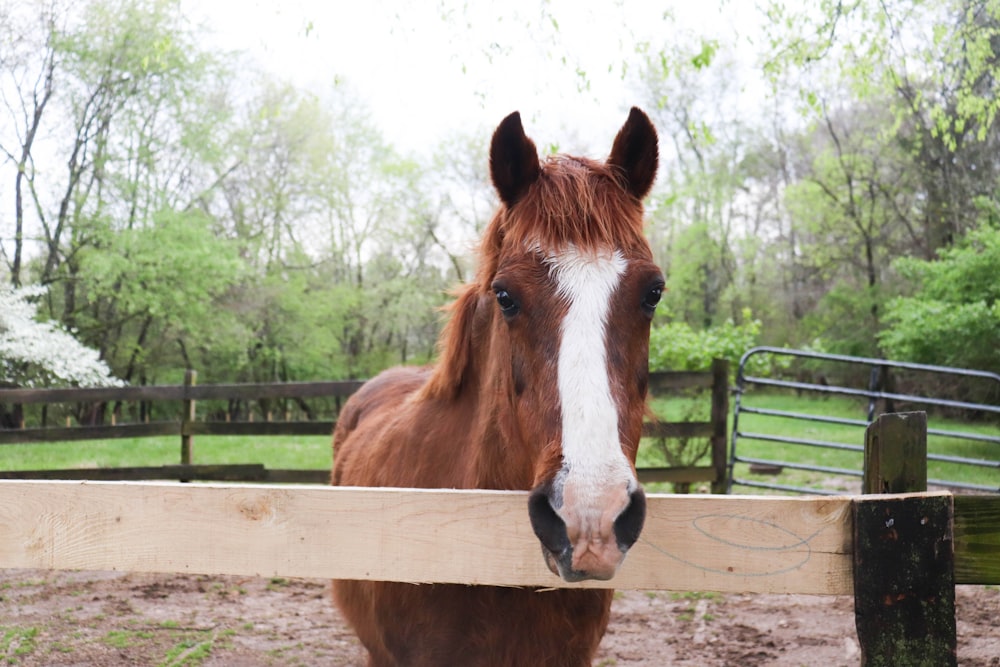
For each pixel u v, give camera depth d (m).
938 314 13.02
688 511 1.50
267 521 1.54
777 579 1.48
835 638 4.04
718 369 6.56
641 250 1.69
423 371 3.37
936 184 20.81
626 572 1.52
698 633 4.16
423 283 23.81
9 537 1.58
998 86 6.48
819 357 6.59
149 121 18.62
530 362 1.59
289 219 22.77
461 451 2.08
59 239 18.55
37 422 19.66
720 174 27.30
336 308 23.31
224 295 21.47
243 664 3.74
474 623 1.88
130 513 1.56
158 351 21.59
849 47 6.15
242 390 7.23
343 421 3.57
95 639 4.05
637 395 1.62
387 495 1.53
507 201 1.80
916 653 1.42
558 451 1.44
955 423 14.36
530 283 1.60
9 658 3.77
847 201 23.77
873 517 1.44
